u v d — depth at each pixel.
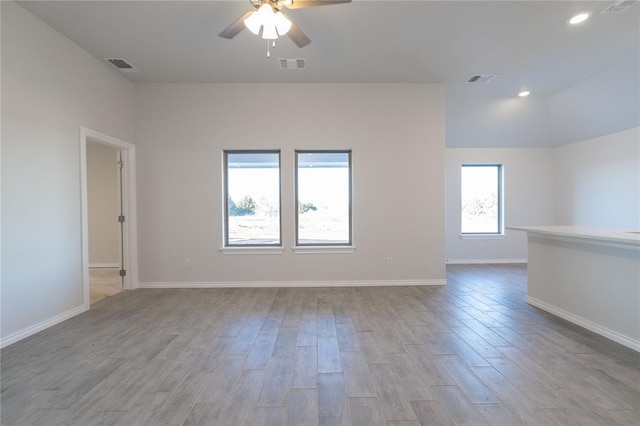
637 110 4.60
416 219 4.66
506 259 6.50
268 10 2.26
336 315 3.39
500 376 2.14
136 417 1.74
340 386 2.04
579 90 4.90
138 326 3.11
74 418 1.73
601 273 2.81
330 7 2.85
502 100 5.51
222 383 2.08
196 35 3.31
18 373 2.21
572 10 2.91
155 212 4.59
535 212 6.47
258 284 4.63
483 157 6.43
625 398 1.88
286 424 1.68
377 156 4.63
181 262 4.61
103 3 2.78
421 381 2.09
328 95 4.61
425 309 3.57
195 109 4.57
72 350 2.58
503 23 3.12
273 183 4.78
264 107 4.61
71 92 3.40
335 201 4.83
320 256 4.65
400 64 4.00
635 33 3.31
